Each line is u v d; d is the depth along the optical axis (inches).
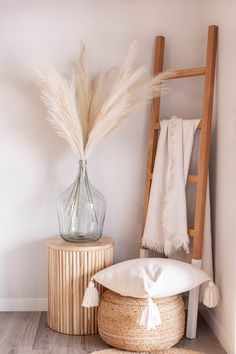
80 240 105.7
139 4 114.0
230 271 91.9
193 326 100.0
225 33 98.0
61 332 102.2
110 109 102.4
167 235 105.3
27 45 112.7
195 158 107.8
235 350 87.3
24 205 115.4
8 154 114.3
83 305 96.8
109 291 98.3
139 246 117.8
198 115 116.5
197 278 94.9
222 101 99.7
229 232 92.9
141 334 90.0
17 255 116.2
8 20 112.0
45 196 115.6
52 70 101.5
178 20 114.7
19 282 116.7
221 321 98.1
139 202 117.0
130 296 92.7
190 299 100.3
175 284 91.5
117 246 117.6
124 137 116.2
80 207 105.8
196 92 116.2
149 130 114.4
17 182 115.0
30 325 106.7
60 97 101.7
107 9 113.6
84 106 106.7
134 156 116.5
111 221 117.1
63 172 115.5
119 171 116.5
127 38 114.1
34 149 114.7
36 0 112.3
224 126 98.0
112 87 107.9
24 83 113.3
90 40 113.6
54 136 114.7
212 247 106.7
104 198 109.0
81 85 106.6
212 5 109.3
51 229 116.0
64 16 113.0
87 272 100.4
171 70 112.4
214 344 97.1
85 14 113.3
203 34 115.0
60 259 100.8
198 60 115.4
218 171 102.5
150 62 114.8
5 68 112.9
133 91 104.2
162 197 108.7
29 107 113.9
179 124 106.0
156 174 108.7
